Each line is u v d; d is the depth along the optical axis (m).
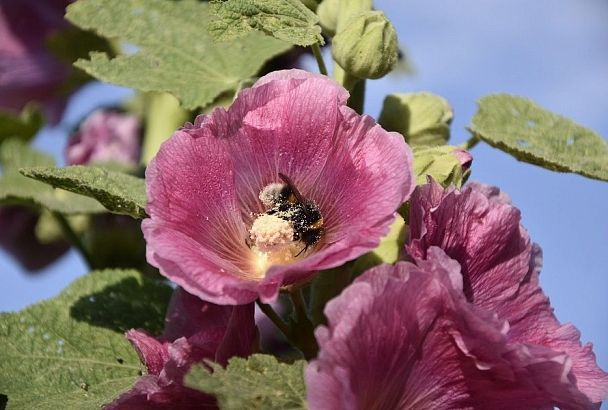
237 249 0.53
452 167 0.54
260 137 0.53
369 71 0.57
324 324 0.55
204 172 0.53
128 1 0.65
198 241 0.52
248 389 0.49
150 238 0.51
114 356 0.59
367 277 0.48
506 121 0.62
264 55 0.64
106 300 0.60
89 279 0.61
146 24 0.65
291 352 0.62
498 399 0.51
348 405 0.47
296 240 0.53
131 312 0.60
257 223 0.53
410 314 0.49
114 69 0.63
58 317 0.59
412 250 0.51
